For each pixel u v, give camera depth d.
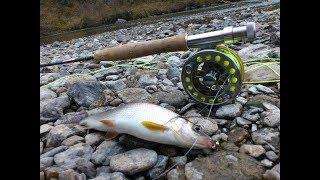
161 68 0.50
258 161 0.26
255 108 0.33
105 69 0.52
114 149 0.28
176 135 0.27
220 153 0.27
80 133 0.32
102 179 0.24
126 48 0.36
